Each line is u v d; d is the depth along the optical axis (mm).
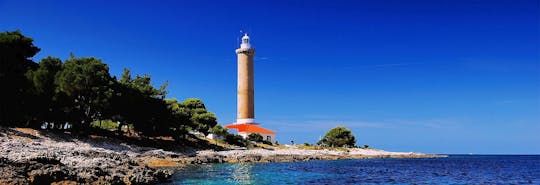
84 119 65875
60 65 67375
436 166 78875
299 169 59375
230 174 48375
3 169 26422
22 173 26797
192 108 102875
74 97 63312
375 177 50750
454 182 47781
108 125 90250
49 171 27766
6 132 52062
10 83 58344
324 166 68250
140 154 61188
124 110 68562
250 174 49469
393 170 64125
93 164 39219
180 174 46812
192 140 92188
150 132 74375
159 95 77562
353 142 144625
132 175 34719
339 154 113188
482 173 62781
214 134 105375
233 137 105312
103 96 63312
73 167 34469
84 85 61969
